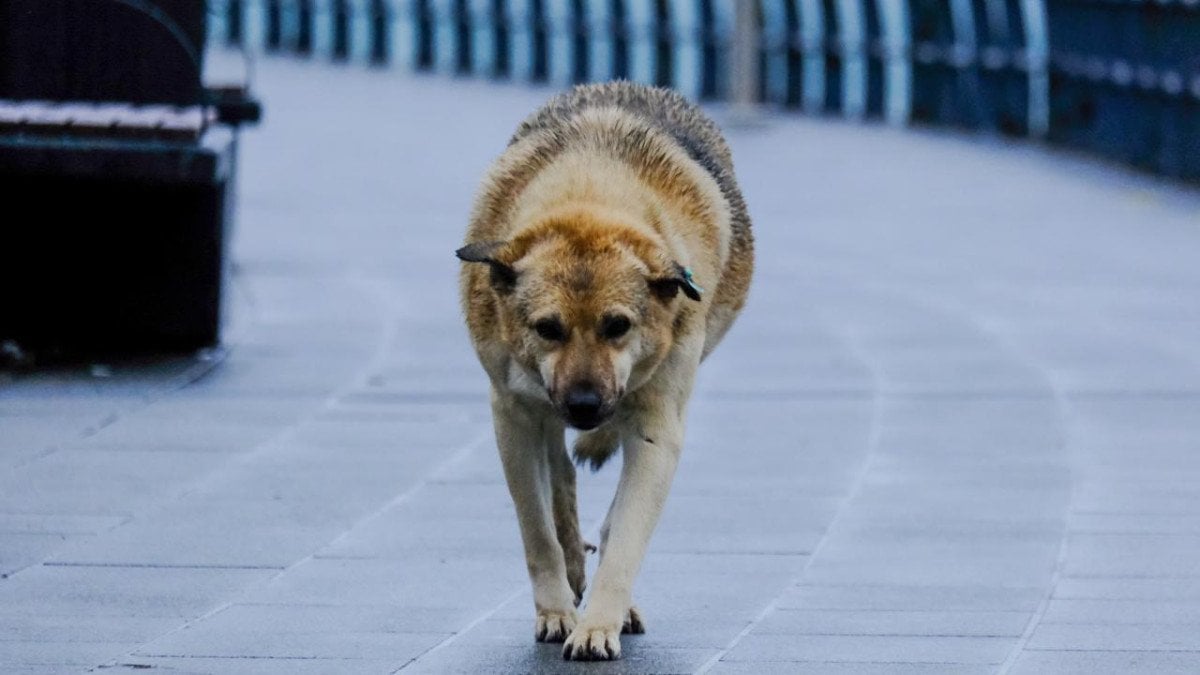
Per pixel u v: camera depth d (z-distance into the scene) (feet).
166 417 41.83
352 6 160.56
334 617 28.71
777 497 36.29
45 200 48.34
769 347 51.47
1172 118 88.28
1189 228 73.56
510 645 27.50
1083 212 77.92
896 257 66.85
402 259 64.34
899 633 28.14
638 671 26.43
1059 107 102.01
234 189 54.24
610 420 27.86
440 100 125.18
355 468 37.86
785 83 124.36
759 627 28.50
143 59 51.55
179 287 48.91
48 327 48.65
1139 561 31.91
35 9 51.31
